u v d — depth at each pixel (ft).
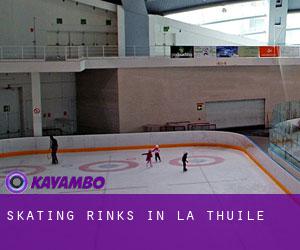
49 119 90.27
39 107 74.18
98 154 71.82
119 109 80.18
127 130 81.35
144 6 90.94
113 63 78.43
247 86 89.10
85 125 91.30
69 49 87.61
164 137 76.23
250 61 87.04
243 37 106.01
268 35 97.76
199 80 85.51
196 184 52.06
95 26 89.71
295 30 111.86
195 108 85.92
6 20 80.07
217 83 86.84
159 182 53.42
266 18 97.81
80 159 68.03
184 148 75.72
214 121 88.53
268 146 66.90
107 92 82.84
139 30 91.50
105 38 91.04
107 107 83.51
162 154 70.90
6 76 82.53
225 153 70.79
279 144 56.75
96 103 86.79
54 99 90.74
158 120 83.51
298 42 112.37
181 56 82.89
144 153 71.77
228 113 89.35
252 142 67.72
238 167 60.59
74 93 93.61
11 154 71.20
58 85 90.99
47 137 73.10
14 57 81.35
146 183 53.11
